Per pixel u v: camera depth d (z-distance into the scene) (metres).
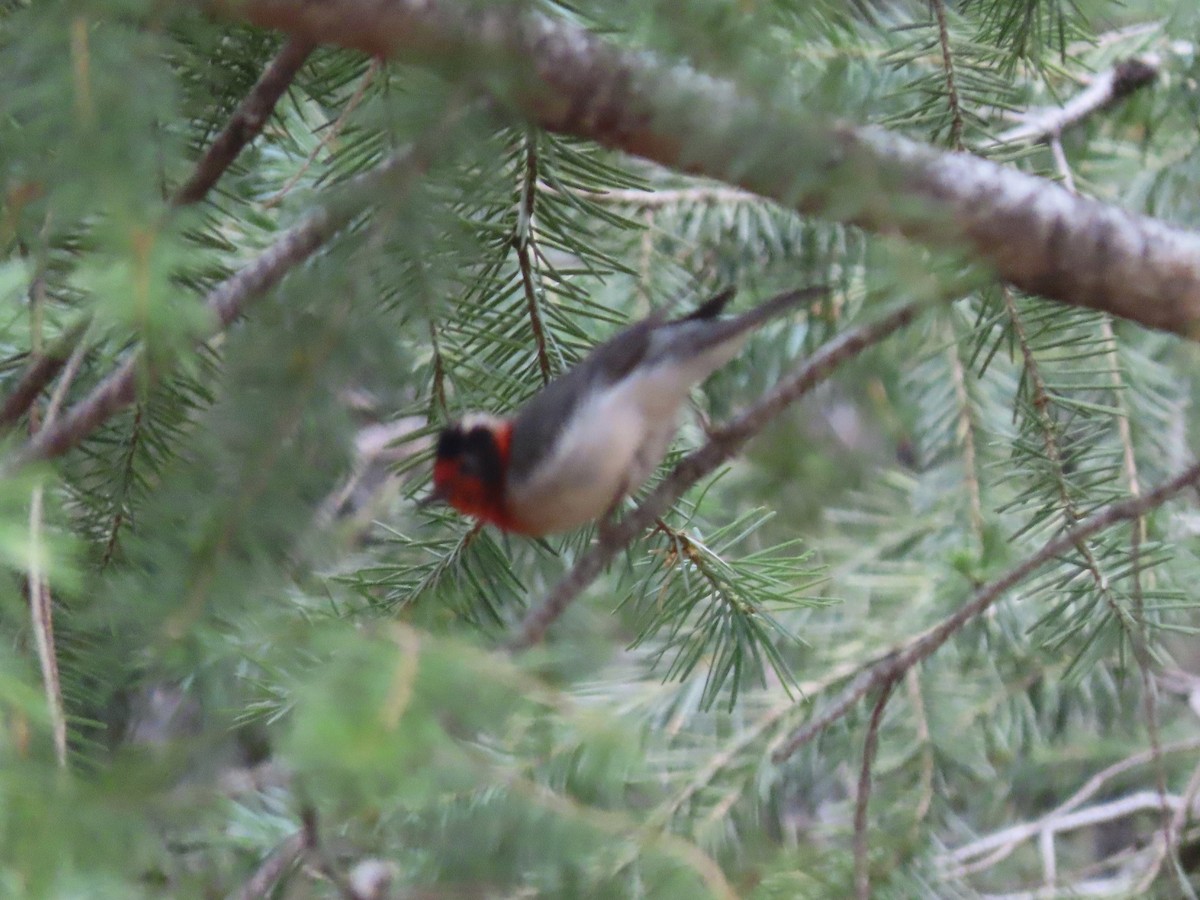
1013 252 4.59
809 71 4.04
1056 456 5.66
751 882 4.63
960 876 8.38
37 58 2.81
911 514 10.75
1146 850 8.84
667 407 5.41
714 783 7.73
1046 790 10.98
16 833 2.43
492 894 3.16
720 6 3.07
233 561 3.14
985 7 5.79
